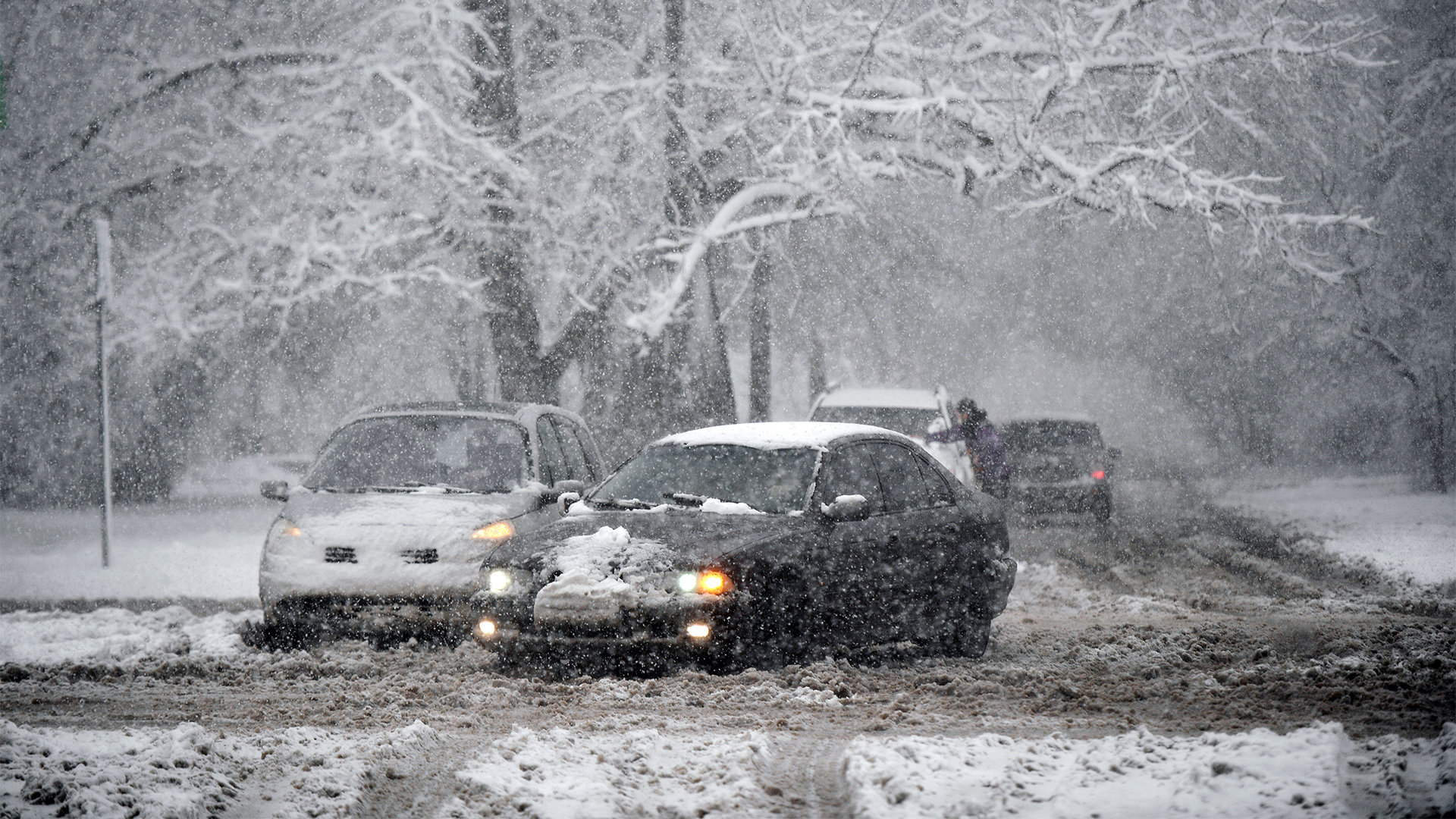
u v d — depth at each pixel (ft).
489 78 294.87
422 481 154.81
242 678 120.37
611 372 327.26
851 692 108.06
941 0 308.81
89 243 300.61
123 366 317.63
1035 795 69.51
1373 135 337.93
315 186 293.43
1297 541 261.85
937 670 120.88
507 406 165.78
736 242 320.50
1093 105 299.17
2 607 184.34
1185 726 93.04
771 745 87.40
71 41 301.02
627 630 114.11
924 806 67.41
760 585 114.73
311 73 295.28
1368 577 211.82
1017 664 128.36
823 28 306.76
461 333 342.64
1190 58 295.48
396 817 70.69
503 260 292.20
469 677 118.11
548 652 116.78
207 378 346.95
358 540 140.87
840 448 131.03
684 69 310.65
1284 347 439.22
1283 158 334.65
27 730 86.38
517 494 150.61
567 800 71.72
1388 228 384.27
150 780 72.74
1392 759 72.74
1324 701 102.63
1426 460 404.57
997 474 260.01
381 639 146.10
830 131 288.92
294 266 283.59
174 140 302.45
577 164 304.50
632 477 135.85
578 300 292.61
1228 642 141.08
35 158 300.81
